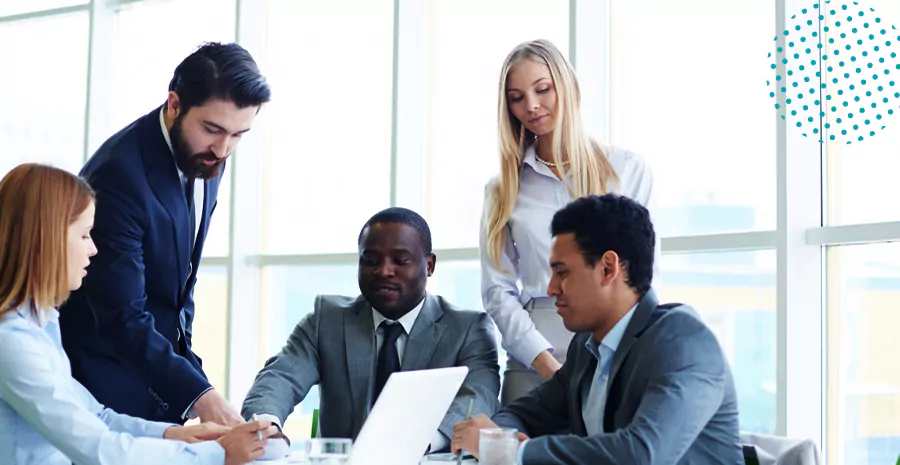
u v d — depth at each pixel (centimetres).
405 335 288
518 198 309
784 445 215
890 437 347
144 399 272
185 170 275
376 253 283
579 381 228
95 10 587
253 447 211
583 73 421
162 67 582
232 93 264
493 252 308
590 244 213
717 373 206
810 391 359
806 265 361
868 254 351
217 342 541
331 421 287
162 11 582
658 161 412
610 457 195
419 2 481
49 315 221
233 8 553
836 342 360
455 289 465
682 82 407
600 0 423
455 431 217
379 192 505
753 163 385
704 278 392
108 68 593
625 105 422
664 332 208
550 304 303
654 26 415
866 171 353
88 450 208
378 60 508
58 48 617
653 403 199
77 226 220
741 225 388
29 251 214
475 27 469
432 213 480
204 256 541
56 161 615
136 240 267
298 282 525
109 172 268
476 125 468
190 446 211
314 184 525
